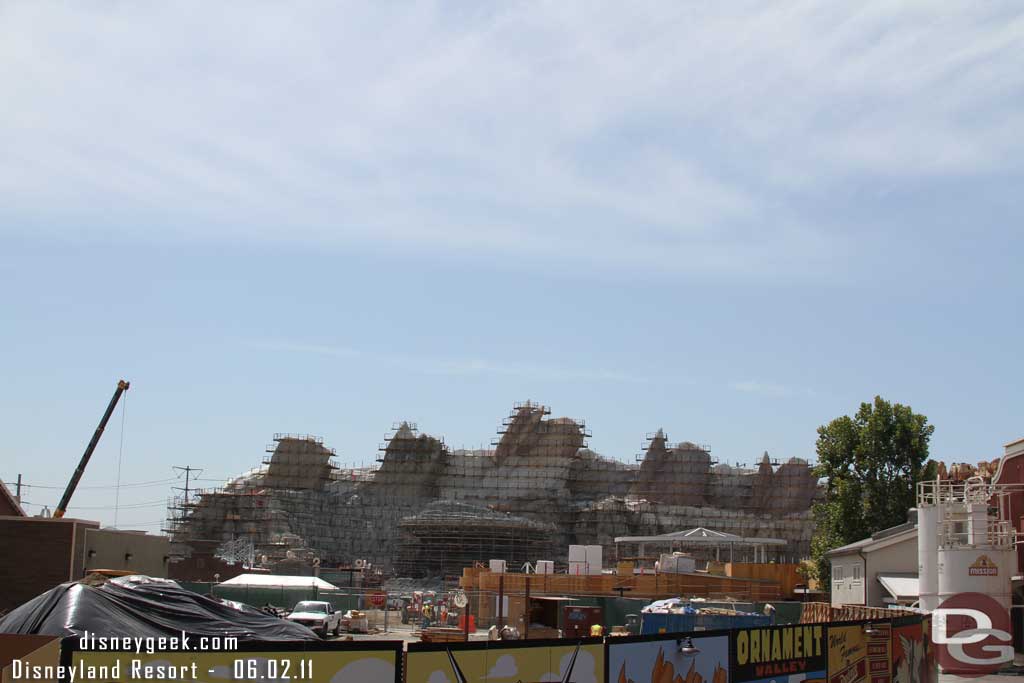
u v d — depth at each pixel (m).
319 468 151.38
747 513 149.38
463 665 14.84
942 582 47.97
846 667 24.27
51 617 23.23
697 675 19.09
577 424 155.62
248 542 137.50
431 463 153.12
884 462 91.00
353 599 79.62
